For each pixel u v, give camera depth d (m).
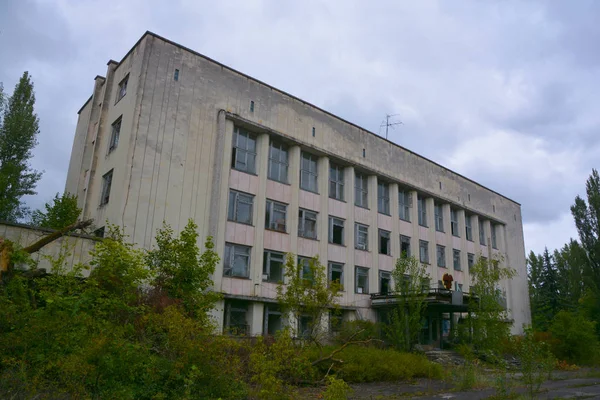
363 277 29.17
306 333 14.70
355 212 29.59
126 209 19.69
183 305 13.95
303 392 12.07
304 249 26.12
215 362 9.16
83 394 7.52
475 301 23.47
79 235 17.23
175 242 15.73
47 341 8.47
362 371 15.92
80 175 25.62
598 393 13.80
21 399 7.11
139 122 20.84
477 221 40.00
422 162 35.31
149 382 8.55
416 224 33.44
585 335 27.75
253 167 24.97
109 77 25.20
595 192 41.22
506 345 21.42
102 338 8.22
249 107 24.83
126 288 12.28
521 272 43.62
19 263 12.74
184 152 21.95
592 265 40.22
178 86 22.41
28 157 27.44
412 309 22.89
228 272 22.50
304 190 27.09
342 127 29.67
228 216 23.12
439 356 24.39
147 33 21.98
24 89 28.75
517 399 12.30
